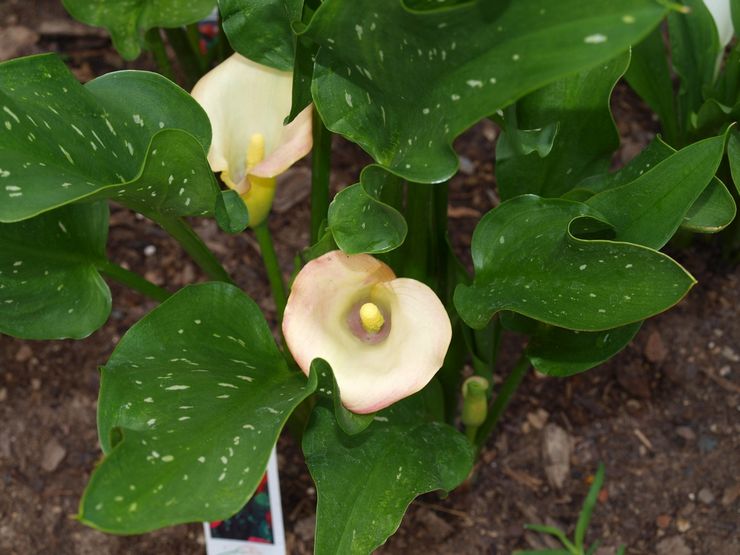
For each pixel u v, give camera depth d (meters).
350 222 0.22
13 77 0.23
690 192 0.23
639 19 0.14
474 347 0.30
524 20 0.16
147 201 0.23
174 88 0.25
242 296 0.25
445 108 0.19
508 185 0.29
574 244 0.22
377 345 0.25
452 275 0.31
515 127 0.25
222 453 0.21
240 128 0.28
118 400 0.22
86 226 0.27
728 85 0.36
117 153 0.24
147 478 0.20
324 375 0.22
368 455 0.25
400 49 0.19
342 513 0.24
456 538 0.37
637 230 0.23
